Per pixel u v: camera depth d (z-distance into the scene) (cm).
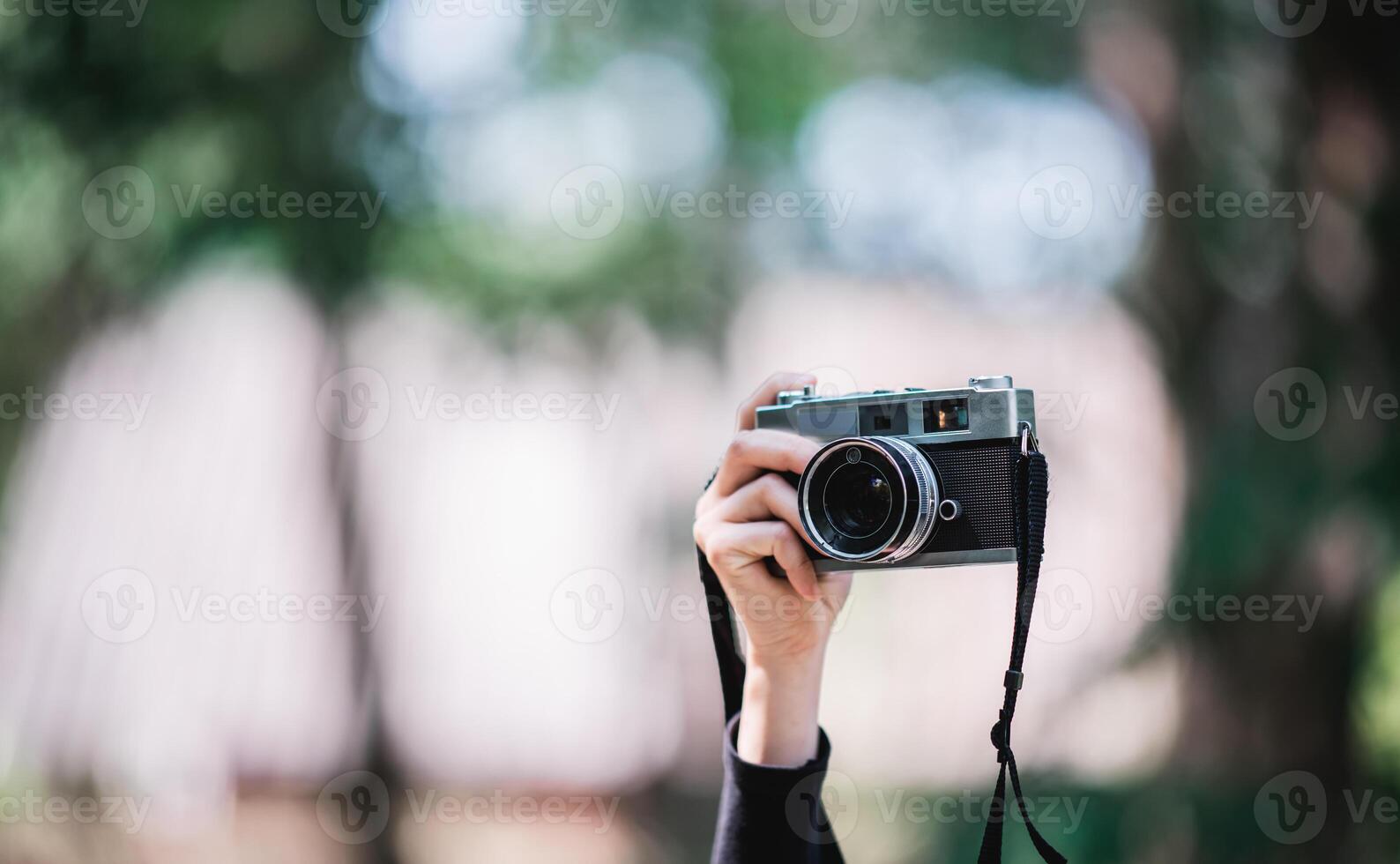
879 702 960
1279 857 496
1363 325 485
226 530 1012
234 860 873
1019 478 171
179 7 601
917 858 582
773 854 170
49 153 617
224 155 644
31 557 973
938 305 943
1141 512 607
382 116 693
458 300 797
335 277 692
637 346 869
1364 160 488
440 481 1107
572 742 1081
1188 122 584
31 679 955
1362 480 471
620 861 949
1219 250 566
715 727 1066
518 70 850
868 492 174
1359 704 506
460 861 892
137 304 712
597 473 1116
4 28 596
